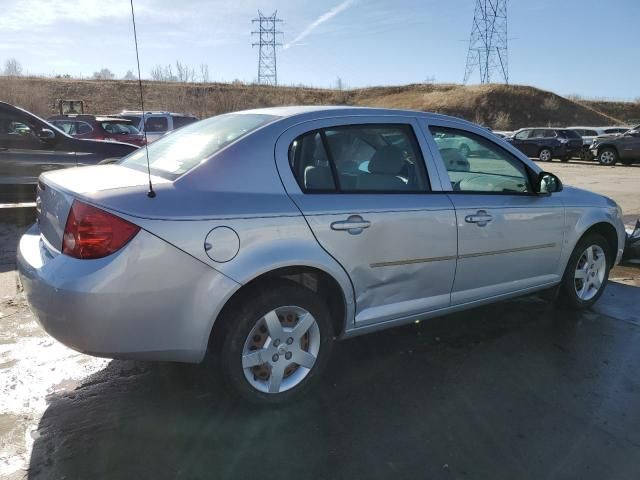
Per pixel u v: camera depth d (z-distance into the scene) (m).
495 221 3.85
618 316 4.71
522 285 4.22
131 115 17.36
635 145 22.34
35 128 8.05
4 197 7.98
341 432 2.93
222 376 2.97
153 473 2.56
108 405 3.14
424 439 2.88
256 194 2.94
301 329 3.10
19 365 3.58
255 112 3.53
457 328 4.37
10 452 2.69
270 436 2.87
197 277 2.73
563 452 2.79
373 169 3.40
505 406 3.21
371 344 4.04
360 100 76.88
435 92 75.31
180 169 2.98
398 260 3.40
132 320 2.65
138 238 2.61
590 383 3.51
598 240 4.74
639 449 2.83
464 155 3.88
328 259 3.08
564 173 19.16
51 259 2.81
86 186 2.85
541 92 69.38
